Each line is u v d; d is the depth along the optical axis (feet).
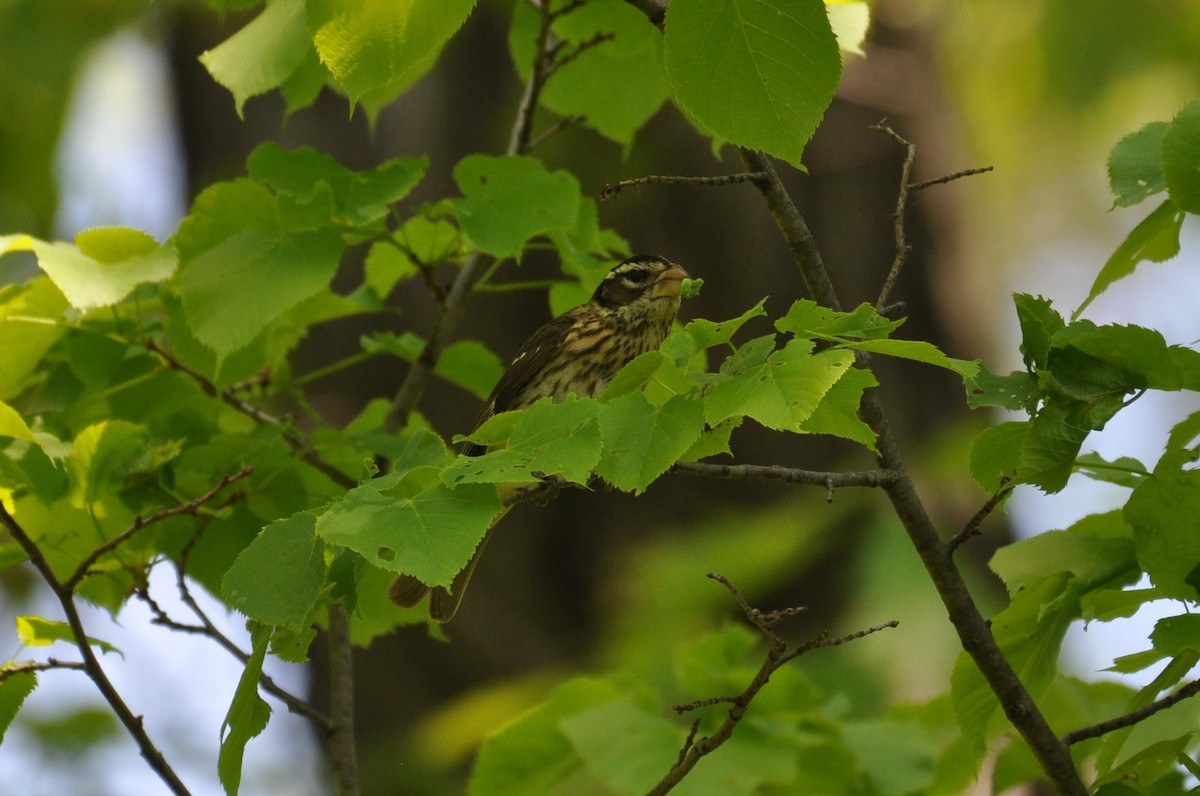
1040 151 59.11
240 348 26.61
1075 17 54.49
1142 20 54.03
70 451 25.41
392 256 32.99
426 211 28.22
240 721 17.72
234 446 28.27
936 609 42.75
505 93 53.42
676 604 47.11
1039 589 22.47
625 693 29.71
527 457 17.24
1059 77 55.36
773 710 28.50
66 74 54.95
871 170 52.34
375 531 16.66
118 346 29.04
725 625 29.76
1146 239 22.12
